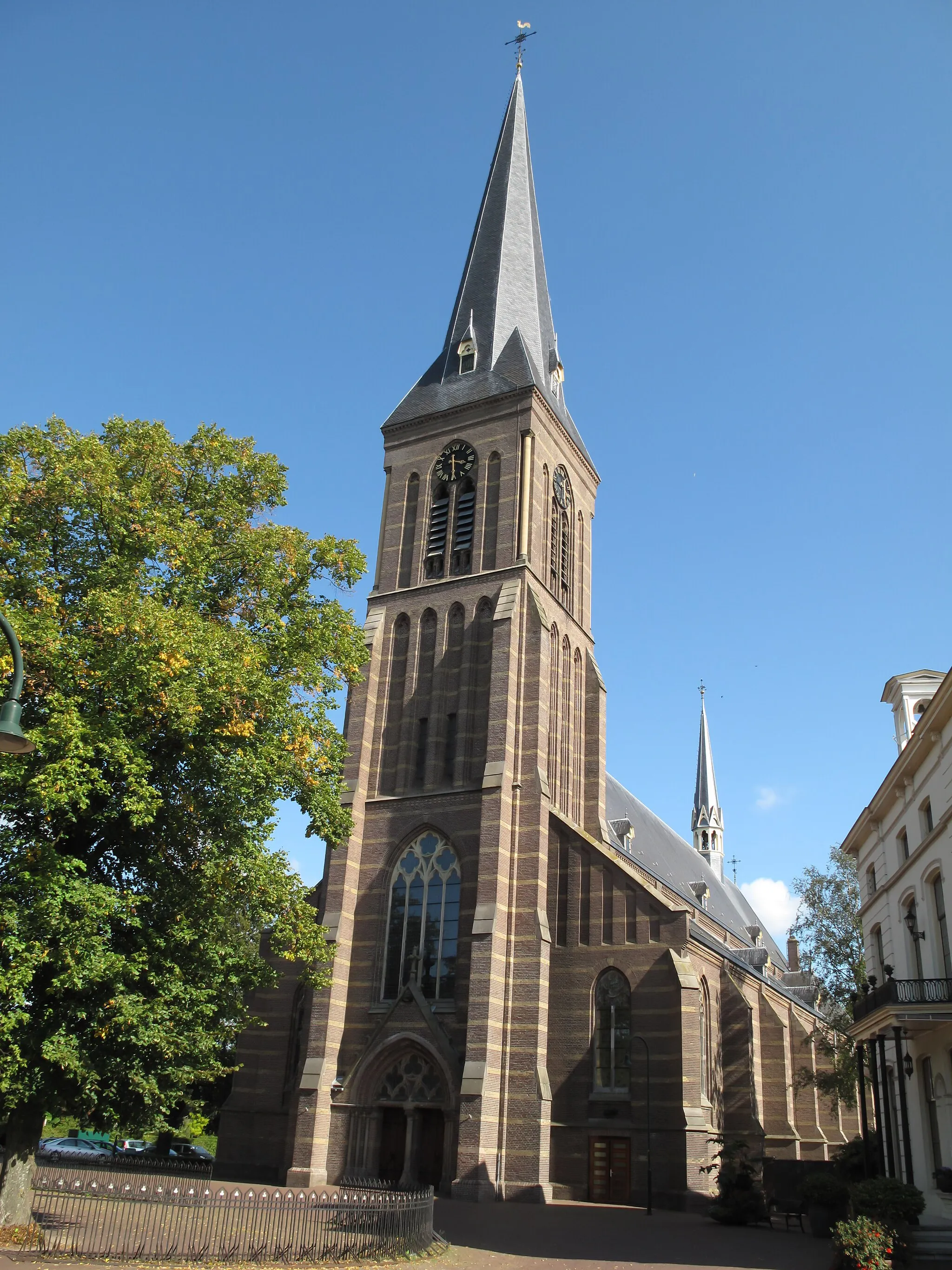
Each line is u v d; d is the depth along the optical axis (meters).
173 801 24.48
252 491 29.53
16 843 21.75
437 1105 39.78
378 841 46.44
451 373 56.81
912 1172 27.44
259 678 24.78
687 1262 23.98
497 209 62.75
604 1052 41.59
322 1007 42.88
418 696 49.19
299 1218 24.05
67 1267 18.41
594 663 54.69
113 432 27.58
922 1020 26.59
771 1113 57.25
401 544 53.38
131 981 22.64
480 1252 24.45
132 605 22.61
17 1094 20.88
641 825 70.94
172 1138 55.84
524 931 42.00
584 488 58.84
